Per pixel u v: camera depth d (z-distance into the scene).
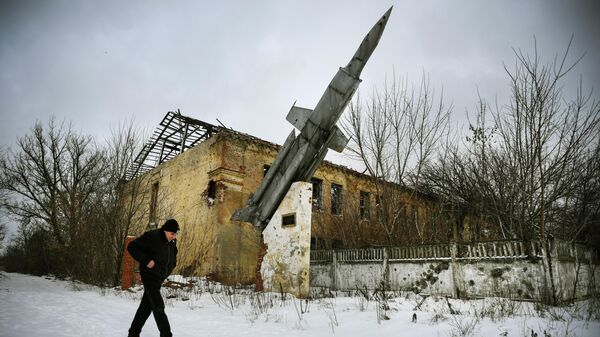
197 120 18.31
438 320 5.74
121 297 9.63
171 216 17.16
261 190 11.23
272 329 5.70
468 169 13.48
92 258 14.16
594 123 8.86
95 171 20.67
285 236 10.17
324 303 7.97
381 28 9.16
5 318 5.50
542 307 6.68
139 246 4.35
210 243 14.39
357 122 14.51
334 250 11.76
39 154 22.31
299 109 10.74
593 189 10.33
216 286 12.02
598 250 9.83
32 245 21.72
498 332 4.96
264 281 10.51
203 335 5.14
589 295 8.52
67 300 8.41
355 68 9.48
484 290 8.17
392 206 13.64
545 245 7.49
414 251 9.64
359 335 5.30
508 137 10.97
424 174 15.83
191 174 16.84
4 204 21.97
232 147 15.44
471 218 13.98
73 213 17.75
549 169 9.18
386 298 8.02
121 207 14.45
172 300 9.16
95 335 4.65
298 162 10.03
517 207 10.70
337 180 19.09
